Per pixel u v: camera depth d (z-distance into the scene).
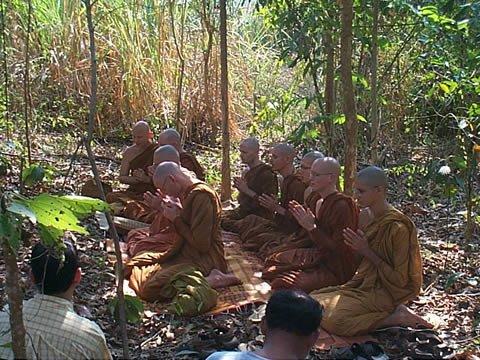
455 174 4.80
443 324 3.64
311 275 3.98
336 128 6.24
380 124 6.73
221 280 4.08
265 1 5.86
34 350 1.87
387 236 3.56
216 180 6.63
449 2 4.83
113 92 7.75
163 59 7.87
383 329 3.58
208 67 7.84
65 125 7.23
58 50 7.62
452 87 5.04
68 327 2.02
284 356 1.87
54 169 5.79
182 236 4.13
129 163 5.59
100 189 2.06
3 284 3.80
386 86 6.83
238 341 3.33
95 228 5.00
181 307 3.66
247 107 8.28
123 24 7.79
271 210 4.82
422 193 6.19
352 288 3.69
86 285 3.98
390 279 3.55
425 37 5.64
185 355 3.20
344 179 4.39
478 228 5.22
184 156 5.51
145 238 4.48
